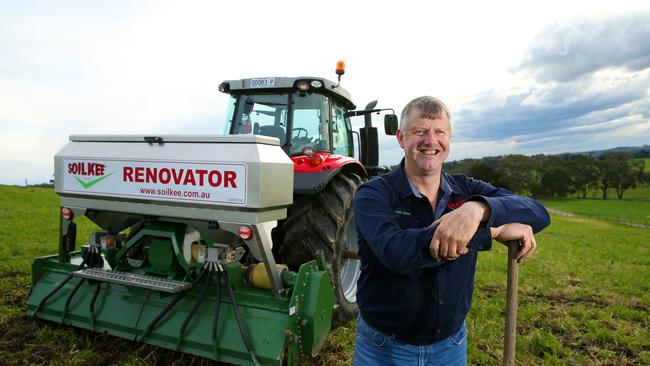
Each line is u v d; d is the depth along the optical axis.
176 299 3.07
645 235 19.05
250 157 2.72
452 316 1.86
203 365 3.03
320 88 4.21
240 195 2.74
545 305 5.23
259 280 3.06
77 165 3.31
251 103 4.50
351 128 5.53
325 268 3.16
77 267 3.57
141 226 3.35
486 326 4.29
